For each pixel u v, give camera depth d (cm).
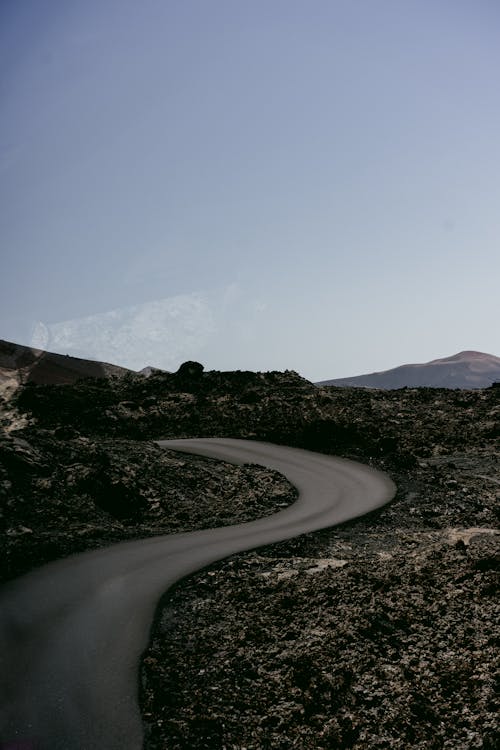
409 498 2675
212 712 854
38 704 845
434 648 1038
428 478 3050
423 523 2334
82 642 1052
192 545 1819
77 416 4512
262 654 1038
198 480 2684
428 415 4744
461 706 861
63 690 886
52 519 1906
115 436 4238
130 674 941
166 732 797
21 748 746
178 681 937
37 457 2219
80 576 1438
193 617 1210
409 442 4119
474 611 1180
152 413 4669
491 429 4294
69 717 818
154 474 2564
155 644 1062
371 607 1205
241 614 1230
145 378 5644
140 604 1249
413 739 798
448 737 798
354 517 2322
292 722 842
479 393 5322
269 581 1435
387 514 2409
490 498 2688
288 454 3719
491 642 1037
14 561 1506
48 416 4428
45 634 1084
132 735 786
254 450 3791
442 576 1416
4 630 1096
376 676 955
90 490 2178
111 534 1888
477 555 1584
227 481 2792
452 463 3441
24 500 1952
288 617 1199
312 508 2514
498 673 923
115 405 4784
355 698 895
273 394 5072
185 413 4706
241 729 827
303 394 5138
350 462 3528
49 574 1445
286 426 4325
